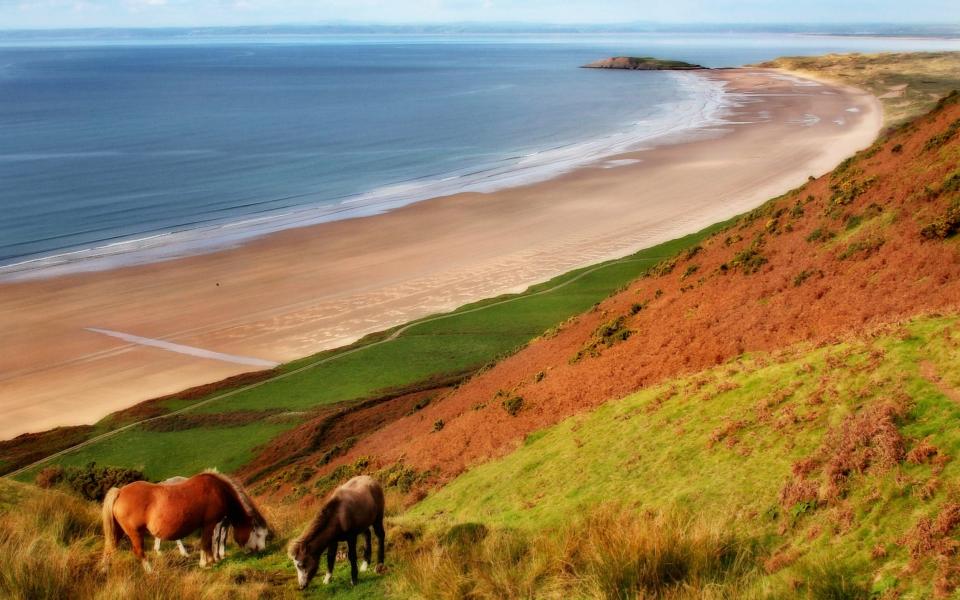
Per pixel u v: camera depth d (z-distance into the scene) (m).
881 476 9.93
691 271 35.88
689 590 9.36
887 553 8.75
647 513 12.36
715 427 14.73
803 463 11.30
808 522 10.23
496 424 26.47
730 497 11.83
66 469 27.19
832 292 22.77
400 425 36.31
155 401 48.84
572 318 41.91
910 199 25.34
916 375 11.78
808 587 8.77
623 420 18.47
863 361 13.24
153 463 39.34
